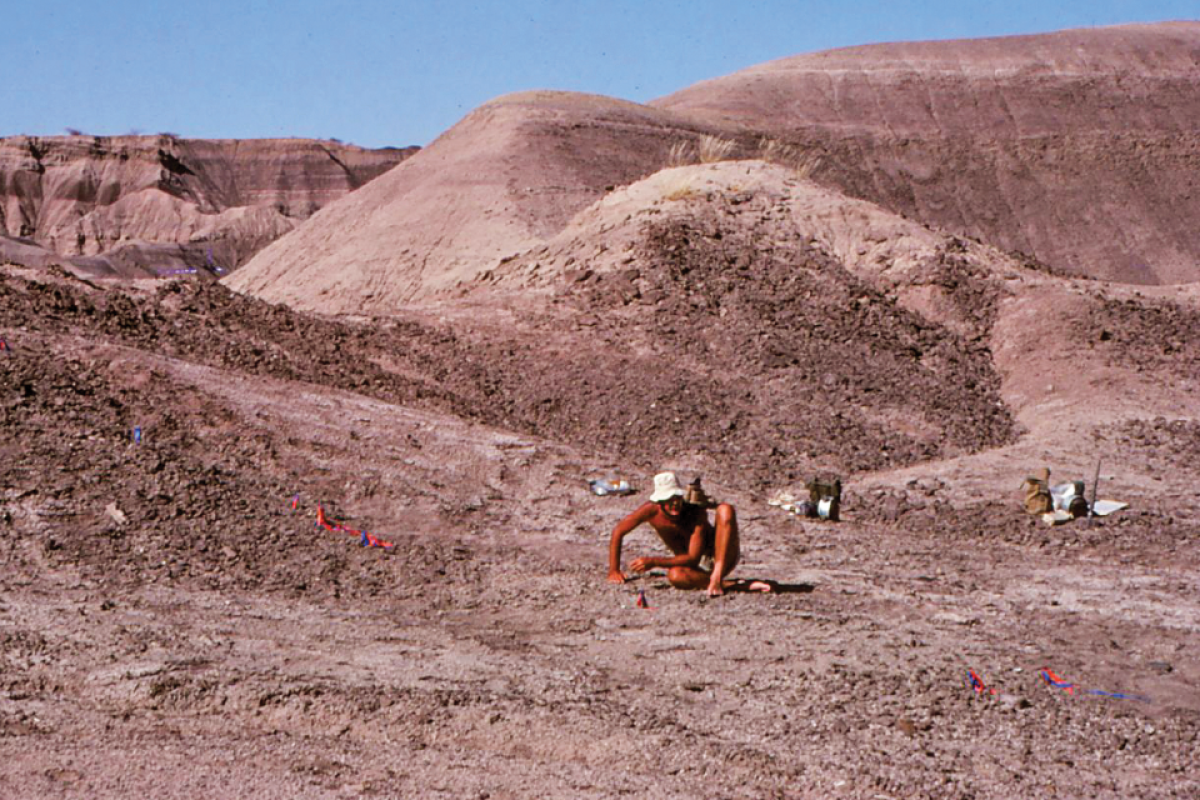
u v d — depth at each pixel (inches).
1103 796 191.5
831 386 676.1
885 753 204.8
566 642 273.1
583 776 191.5
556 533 399.5
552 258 893.8
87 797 172.6
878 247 878.4
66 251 6717.5
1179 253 2928.2
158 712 212.8
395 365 661.9
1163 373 703.7
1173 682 259.3
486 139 2095.2
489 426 536.1
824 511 456.1
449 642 267.1
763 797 185.6
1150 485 518.9
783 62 3909.9
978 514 475.5
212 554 335.3
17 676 223.8
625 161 2100.1
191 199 7303.2
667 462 546.9
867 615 311.1
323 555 345.4
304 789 180.1
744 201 929.5
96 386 456.4
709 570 339.9
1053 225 3048.7
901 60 3784.5
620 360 695.7
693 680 244.5
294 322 692.1
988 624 308.3
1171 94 3567.9
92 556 319.9
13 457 378.0
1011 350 753.6
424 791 181.9
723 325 748.0
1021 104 3513.8
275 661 240.2
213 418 450.3
